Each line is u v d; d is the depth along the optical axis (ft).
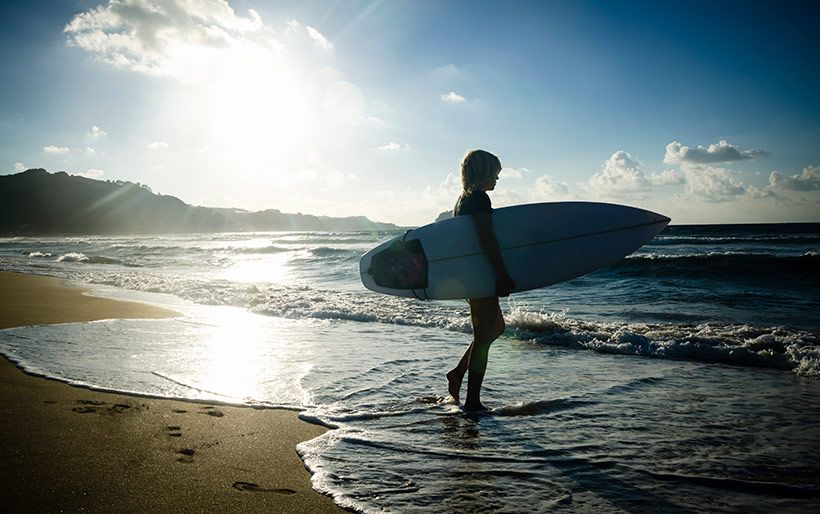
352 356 15.05
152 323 20.02
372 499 6.15
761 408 10.32
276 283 42.65
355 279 46.70
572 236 11.69
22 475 6.48
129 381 11.36
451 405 10.43
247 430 8.65
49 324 19.24
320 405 10.24
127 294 32.76
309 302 27.37
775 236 117.60
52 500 5.82
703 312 26.48
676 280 41.65
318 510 5.85
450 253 11.21
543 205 11.98
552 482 6.77
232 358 14.19
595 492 6.49
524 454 7.77
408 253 11.66
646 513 5.92
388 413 9.79
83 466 6.84
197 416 9.29
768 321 23.44
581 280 42.86
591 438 8.53
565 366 14.42
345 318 23.45
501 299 32.96
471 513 5.83
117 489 6.19
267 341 17.33
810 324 22.43
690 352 15.83
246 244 139.44
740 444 8.28
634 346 16.56
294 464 7.24
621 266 49.01
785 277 40.88
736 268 44.39
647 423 9.34
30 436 7.88
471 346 10.59
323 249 82.38
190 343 16.08
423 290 11.37
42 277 43.60
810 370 13.38
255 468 7.04
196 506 5.83
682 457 7.70
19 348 14.51
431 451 7.86
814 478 6.95
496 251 10.24
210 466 7.05
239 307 27.63
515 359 15.44
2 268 55.98
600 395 11.30
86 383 11.03
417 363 14.20
